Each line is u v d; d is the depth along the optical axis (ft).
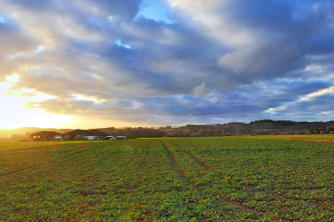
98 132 570.87
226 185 59.47
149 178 71.41
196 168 85.30
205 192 54.34
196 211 41.39
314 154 113.29
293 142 193.47
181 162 100.78
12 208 46.65
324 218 37.09
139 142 263.70
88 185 64.90
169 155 131.44
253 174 71.92
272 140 226.38
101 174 79.61
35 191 59.11
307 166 82.23
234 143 195.21
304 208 41.88
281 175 69.00
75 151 159.12
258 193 51.98
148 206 45.44
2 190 60.75
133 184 64.18
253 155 115.55
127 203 47.88
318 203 44.68
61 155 136.77
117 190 59.06
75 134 501.97
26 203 50.11
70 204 48.93
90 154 140.97
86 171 85.97
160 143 235.40
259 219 37.42
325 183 57.52
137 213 41.57
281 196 49.65
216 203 46.29
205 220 38.34
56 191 59.11
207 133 625.41
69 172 84.48
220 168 83.92
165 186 61.21
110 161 110.01
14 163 108.06
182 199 49.47
